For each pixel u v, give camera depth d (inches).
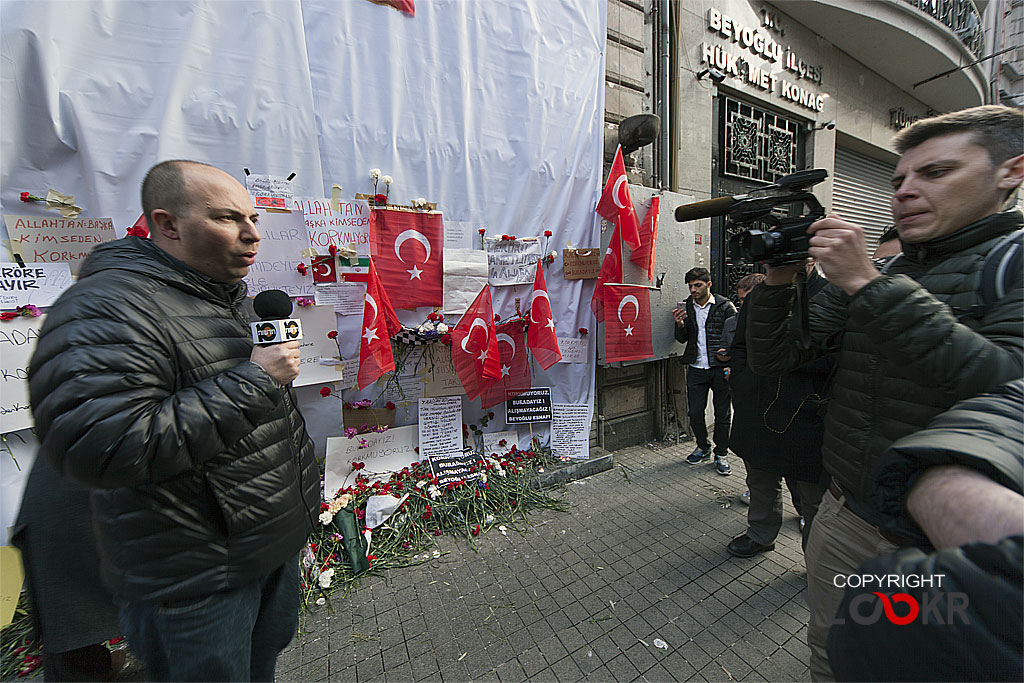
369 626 80.4
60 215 75.8
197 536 42.8
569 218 137.1
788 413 80.5
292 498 50.7
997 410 23.0
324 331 100.9
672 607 84.3
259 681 55.4
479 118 117.0
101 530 41.9
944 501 20.3
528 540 106.1
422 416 117.3
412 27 106.0
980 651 15.2
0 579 71.5
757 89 197.5
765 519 96.5
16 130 71.6
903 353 38.0
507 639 77.3
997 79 250.8
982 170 39.7
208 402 40.4
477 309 115.9
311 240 97.3
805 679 69.5
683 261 161.8
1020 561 15.5
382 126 103.8
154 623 42.7
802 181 50.3
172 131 81.6
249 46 87.8
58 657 63.5
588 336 141.1
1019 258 37.0
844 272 40.5
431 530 107.9
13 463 73.6
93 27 75.3
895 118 275.7
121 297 39.9
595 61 137.3
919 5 225.3
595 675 70.4
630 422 163.9
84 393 35.6
